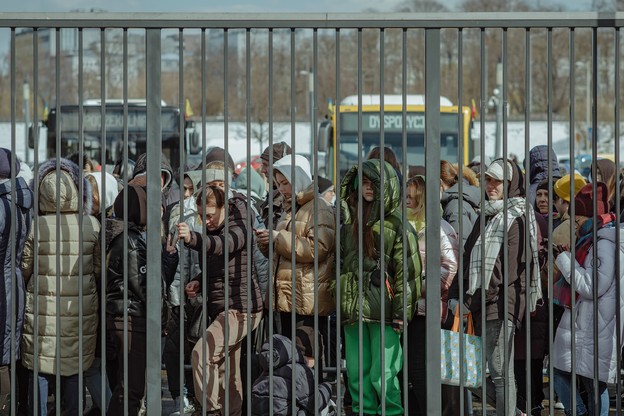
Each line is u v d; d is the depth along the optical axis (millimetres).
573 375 7141
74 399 7996
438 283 7098
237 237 7816
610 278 7840
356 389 8227
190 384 9883
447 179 11062
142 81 102438
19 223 7840
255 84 107688
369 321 7840
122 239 7895
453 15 6938
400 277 7715
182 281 7234
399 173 8477
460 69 7027
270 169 7027
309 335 8195
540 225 9414
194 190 9484
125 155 7090
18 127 63438
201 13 6926
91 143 26984
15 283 7152
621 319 8031
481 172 7023
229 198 7953
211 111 108125
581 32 100250
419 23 6930
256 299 8125
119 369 8070
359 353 7230
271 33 6918
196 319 8297
